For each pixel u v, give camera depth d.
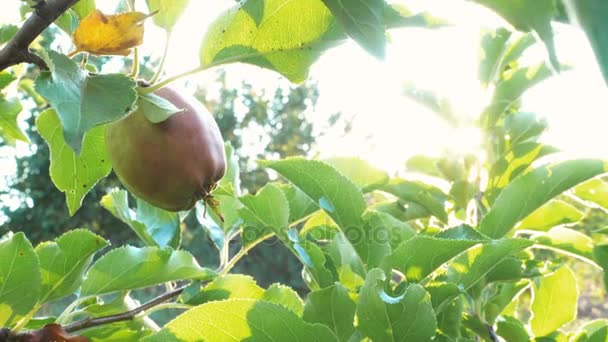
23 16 0.67
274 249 3.48
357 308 0.54
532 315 0.74
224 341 0.53
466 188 0.78
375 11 0.45
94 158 0.59
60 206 4.12
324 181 0.61
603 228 0.73
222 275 0.64
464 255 0.60
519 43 0.79
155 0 0.50
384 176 0.71
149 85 0.52
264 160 0.61
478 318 0.68
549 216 0.74
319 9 0.52
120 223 4.08
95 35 0.47
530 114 0.79
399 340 0.53
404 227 0.64
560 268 0.74
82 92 0.43
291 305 0.65
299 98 5.05
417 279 0.57
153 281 0.62
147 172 0.51
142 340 0.53
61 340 0.56
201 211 0.71
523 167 0.79
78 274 0.58
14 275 0.55
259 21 0.52
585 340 0.71
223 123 4.92
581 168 0.66
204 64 0.53
